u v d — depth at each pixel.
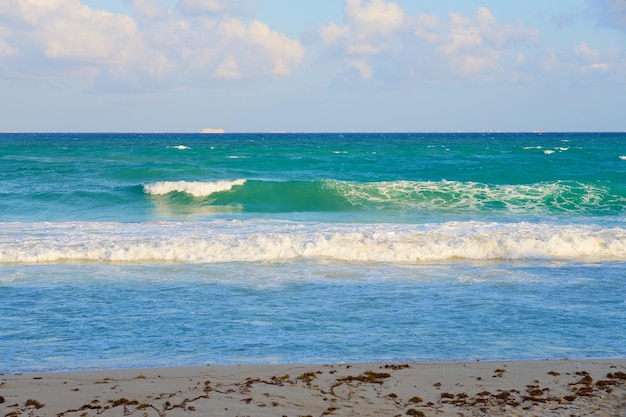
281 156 45.34
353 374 6.75
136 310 9.39
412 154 47.84
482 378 6.61
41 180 29.14
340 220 19.55
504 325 8.73
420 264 12.87
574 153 48.31
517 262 13.13
